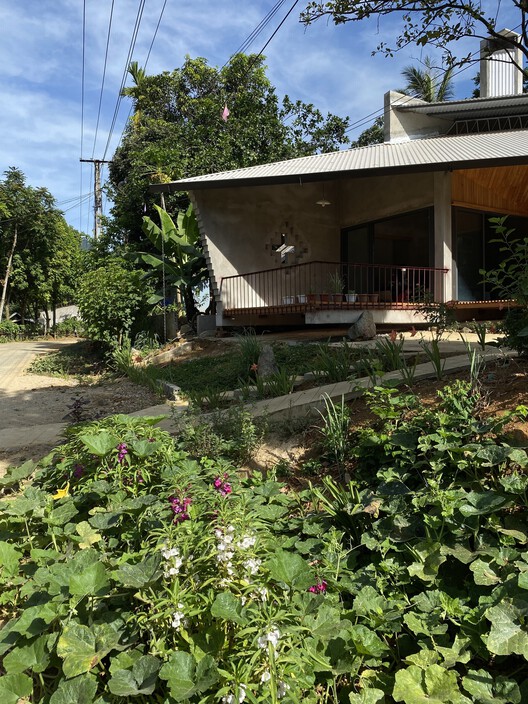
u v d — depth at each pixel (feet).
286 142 73.20
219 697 5.91
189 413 18.26
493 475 10.18
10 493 15.25
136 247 64.49
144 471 12.24
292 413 17.84
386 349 21.79
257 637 6.19
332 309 35.86
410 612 7.63
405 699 6.18
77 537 10.19
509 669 7.21
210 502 9.64
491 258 43.80
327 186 49.34
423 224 42.60
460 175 41.09
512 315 15.17
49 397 33.06
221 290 44.88
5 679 6.98
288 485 13.89
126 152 73.87
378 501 10.71
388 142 52.54
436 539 8.94
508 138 43.96
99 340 49.24
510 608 7.02
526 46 17.49
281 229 47.57
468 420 11.27
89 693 6.40
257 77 78.74
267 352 28.35
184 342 44.32
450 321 20.30
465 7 17.79
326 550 9.57
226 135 67.67
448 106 50.14
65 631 7.15
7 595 9.54
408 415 13.71
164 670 6.24
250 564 7.23
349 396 17.60
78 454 13.62
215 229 44.80
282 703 6.02
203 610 6.86
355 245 48.96
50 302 113.29
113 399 31.09
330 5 19.34
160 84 83.56
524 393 12.69
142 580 7.45
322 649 7.15
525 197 45.06
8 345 78.02
